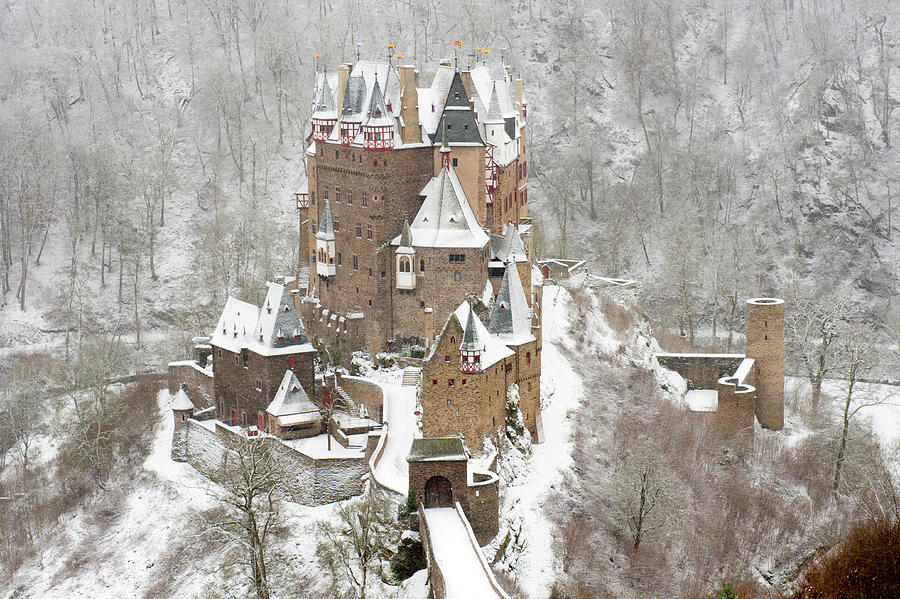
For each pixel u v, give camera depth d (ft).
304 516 399.24
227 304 476.95
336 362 481.05
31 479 479.82
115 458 475.31
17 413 506.07
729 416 477.77
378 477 384.47
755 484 456.45
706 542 414.62
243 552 385.50
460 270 459.32
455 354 393.09
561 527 392.88
